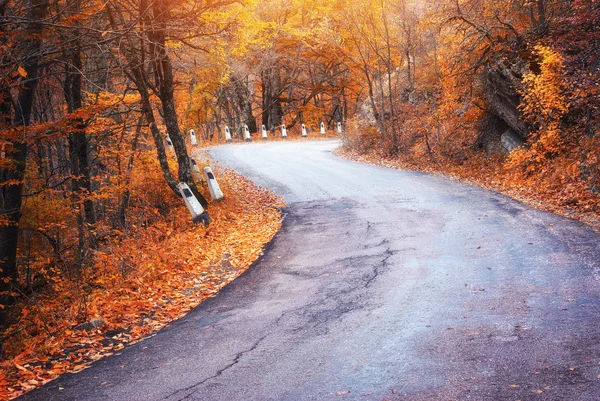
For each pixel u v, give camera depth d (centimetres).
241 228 1298
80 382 518
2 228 943
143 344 620
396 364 479
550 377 422
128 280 898
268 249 1054
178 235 1174
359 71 2795
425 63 2214
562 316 559
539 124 1451
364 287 745
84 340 656
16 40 744
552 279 691
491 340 511
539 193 1266
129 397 469
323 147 2930
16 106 888
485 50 1736
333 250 988
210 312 718
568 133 1352
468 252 868
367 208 1351
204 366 526
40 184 1386
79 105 1256
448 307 625
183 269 964
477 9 1720
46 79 1355
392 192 1532
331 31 2412
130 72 1462
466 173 1675
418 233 1041
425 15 1994
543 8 1582
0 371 567
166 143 2558
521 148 1534
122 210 1534
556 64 1322
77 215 1340
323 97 5381
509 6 1661
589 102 1291
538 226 988
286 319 648
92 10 841
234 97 4359
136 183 1534
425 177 1736
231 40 1533
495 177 1531
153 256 995
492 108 1739
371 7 2194
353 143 2583
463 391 412
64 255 1339
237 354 549
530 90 1363
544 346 484
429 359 482
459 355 484
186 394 462
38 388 514
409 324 582
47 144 1373
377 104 2703
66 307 849
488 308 608
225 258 1034
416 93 2386
